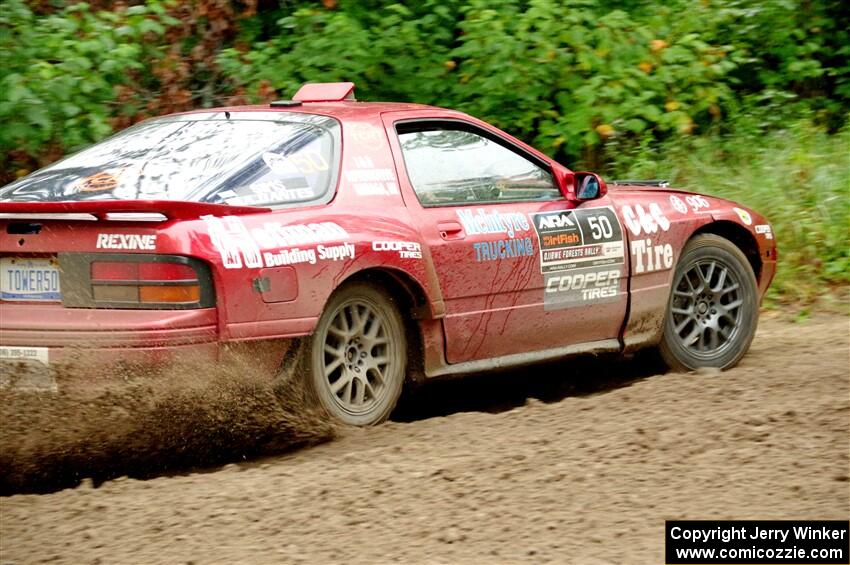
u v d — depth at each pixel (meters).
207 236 12.30
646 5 27.28
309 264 12.95
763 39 29.09
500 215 15.01
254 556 9.53
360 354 13.80
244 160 13.38
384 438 13.30
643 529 9.81
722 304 17.38
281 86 24.05
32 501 11.14
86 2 23.59
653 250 16.50
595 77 24.75
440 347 14.44
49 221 12.53
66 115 20.81
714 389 14.35
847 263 22.73
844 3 29.73
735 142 26.36
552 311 15.43
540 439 12.50
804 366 16.17
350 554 9.50
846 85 29.55
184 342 12.16
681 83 26.17
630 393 14.47
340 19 24.17
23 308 12.74
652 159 26.09
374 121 14.48
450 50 25.61
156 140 14.40
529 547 9.52
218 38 24.73
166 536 10.05
